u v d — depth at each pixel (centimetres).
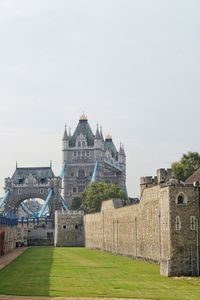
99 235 14212
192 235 7156
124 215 11188
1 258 10419
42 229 19038
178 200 7212
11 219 14400
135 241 10212
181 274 6956
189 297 4866
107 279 6359
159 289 5438
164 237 7281
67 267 8069
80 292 5153
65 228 17138
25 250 14012
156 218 8750
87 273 7088
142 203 9700
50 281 6081
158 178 10225
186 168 13512
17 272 7194
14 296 4838
